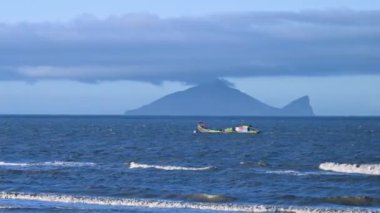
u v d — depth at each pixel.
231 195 130.00
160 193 132.38
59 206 115.69
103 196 129.38
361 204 121.62
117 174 163.25
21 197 125.62
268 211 112.06
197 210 112.19
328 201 123.69
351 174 166.62
